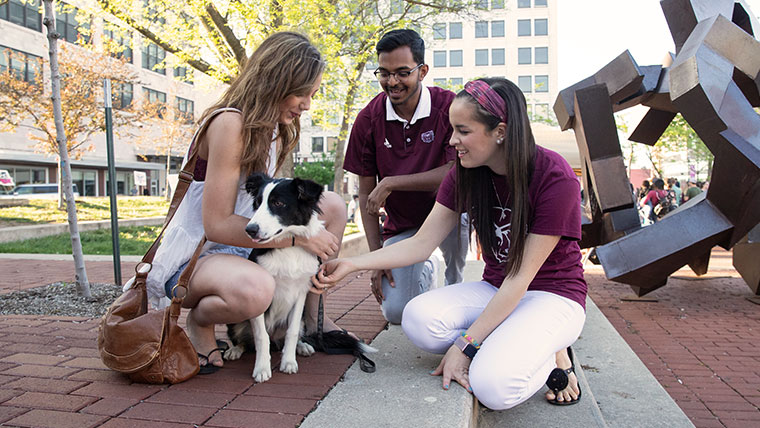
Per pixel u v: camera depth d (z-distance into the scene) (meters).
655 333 4.89
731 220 4.83
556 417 2.58
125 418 1.89
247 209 2.62
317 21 10.68
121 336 2.15
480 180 2.52
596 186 5.06
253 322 2.34
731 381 3.71
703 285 7.07
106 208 16.33
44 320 3.57
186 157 2.40
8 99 18.09
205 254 2.53
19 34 25.20
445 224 2.73
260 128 2.30
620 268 5.12
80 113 16.45
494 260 2.68
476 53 52.34
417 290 3.45
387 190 3.27
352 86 13.34
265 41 2.38
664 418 2.78
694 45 4.79
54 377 2.34
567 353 2.84
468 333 2.39
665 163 39.19
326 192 2.92
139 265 2.31
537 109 51.16
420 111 3.34
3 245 9.72
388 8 14.50
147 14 11.23
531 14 51.41
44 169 31.33
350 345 2.81
